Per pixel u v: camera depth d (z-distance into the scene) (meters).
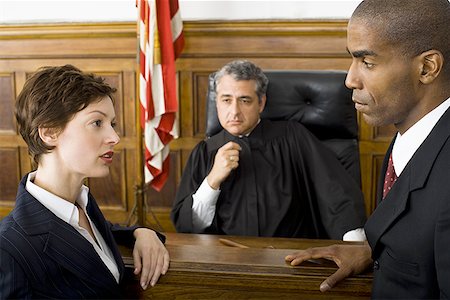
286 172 2.13
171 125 3.12
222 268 1.11
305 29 3.25
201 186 2.03
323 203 2.05
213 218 2.06
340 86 2.24
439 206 0.86
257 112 2.11
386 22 0.89
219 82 2.11
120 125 3.49
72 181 1.02
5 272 0.88
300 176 2.15
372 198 3.39
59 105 0.95
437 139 0.90
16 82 3.53
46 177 1.01
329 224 2.02
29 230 0.92
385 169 1.16
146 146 3.09
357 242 1.44
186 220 2.04
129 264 1.15
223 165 1.97
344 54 3.28
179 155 3.49
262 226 2.05
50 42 3.45
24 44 3.47
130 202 3.59
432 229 0.87
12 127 3.58
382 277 0.97
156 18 2.98
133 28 3.36
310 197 2.12
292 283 1.10
